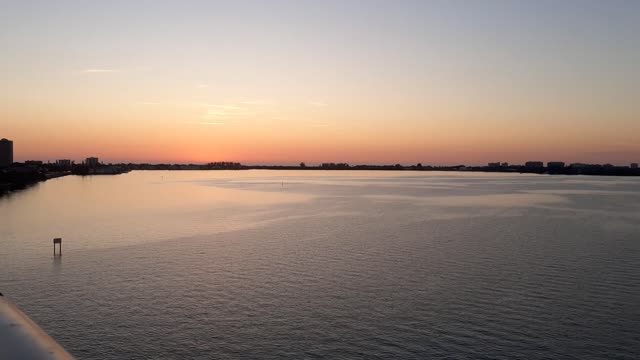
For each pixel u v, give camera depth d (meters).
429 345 30.25
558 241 66.56
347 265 51.22
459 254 57.16
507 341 30.81
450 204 128.25
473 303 38.03
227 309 36.66
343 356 28.92
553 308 36.78
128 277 45.62
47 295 39.84
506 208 116.25
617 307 37.00
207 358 28.77
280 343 30.75
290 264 51.62
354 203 132.12
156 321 34.25
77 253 56.94
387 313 35.81
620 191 193.75
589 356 28.84
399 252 58.41
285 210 111.62
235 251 58.78
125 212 105.88
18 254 56.16
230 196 161.88
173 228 79.31
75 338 31.36
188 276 46.16
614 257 55.12
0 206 120.38
